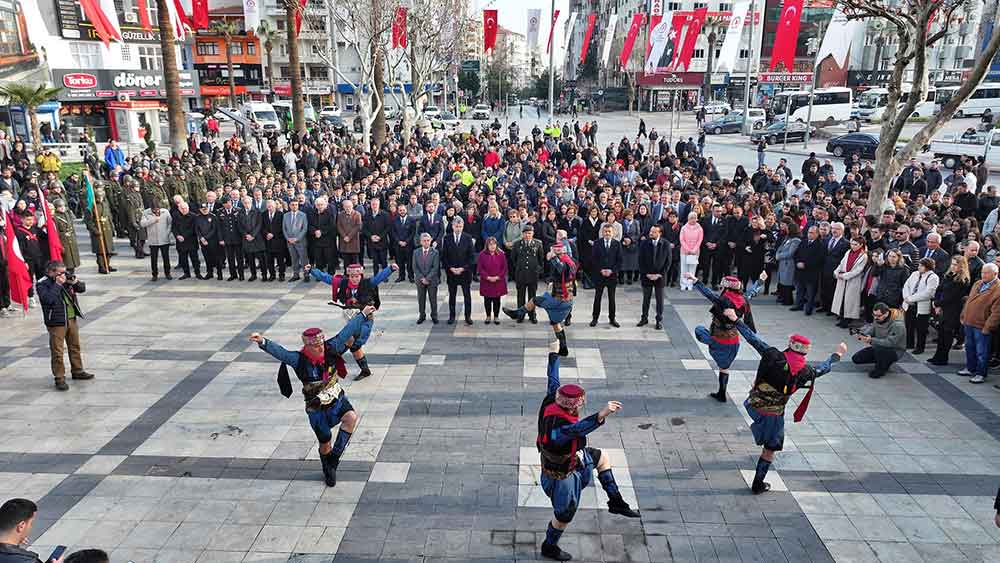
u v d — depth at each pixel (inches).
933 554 240.5
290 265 663.8
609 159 1155.9
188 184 813.2
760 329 475.8
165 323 484.1
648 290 469.1
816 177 887.7
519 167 884.0
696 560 237.6
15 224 526.6
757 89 2881.4
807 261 500.1
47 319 367.2
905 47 558.3
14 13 1358.3
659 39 1545.3
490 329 474.3
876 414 346.6
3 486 282.0
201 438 322.3
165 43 1108.5
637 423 336.8
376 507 268.2
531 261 482.0
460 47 1822.1
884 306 383.6
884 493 277.7
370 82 1089.4
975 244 413.1
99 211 621.9
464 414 345.7
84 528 254.8
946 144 1267.2
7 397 365.1
